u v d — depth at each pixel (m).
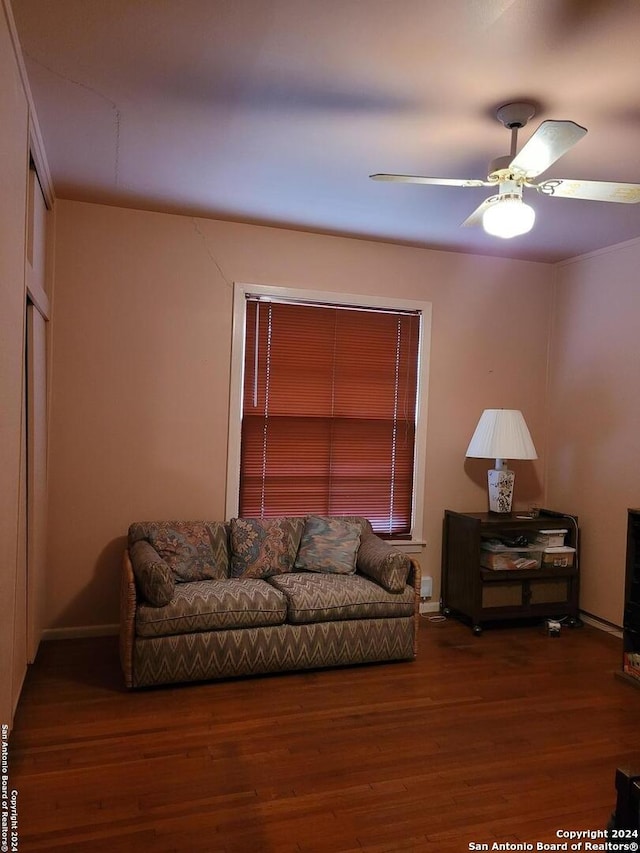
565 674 3.72
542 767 2.68
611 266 4.58
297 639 3.57
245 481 4.48
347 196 3.74
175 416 4.25
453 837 2.21
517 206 2.55
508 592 4.48
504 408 5.02
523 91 2.46
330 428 4.68
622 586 4.41
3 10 1.90
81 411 4.06
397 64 2.30
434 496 4.92
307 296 4.52
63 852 2.08
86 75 2.45
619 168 3.21
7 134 2.06
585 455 4.79
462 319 4.96
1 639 2.16
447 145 3.00
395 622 3.79
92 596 4.11
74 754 2.68
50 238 3.87
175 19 2.08
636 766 2.69
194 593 3.50
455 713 3.17
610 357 4.57
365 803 2.39
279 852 2.11
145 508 4.21
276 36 2.16
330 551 4.13
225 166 3.34
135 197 3.88
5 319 2.12
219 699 3.26
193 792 2.43
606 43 2.12
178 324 4.24
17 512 2.51
